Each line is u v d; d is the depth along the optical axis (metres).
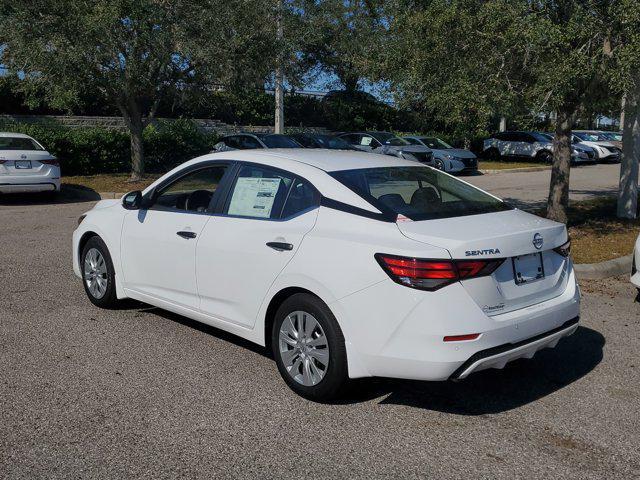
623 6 7.39
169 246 5.44
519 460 3.71
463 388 4.75
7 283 7.34
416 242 3.99
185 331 5.85
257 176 5.00
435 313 3.86
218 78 16.84
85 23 14.03
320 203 4.52
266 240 4.65
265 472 3.52
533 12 8.23
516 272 4.26
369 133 24.69
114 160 20.89
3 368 4.90
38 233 10.56
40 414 4.16
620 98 9.45
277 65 17.72
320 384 4.32
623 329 6.14
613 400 4.56
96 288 6.43
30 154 13.84
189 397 4.46
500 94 8.41
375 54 10.20
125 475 3.46
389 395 4.59
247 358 5.23
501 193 16.98
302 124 31.02
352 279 4.09
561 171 10.52
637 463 3.70
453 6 8.52
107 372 4.87
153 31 14.85
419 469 3.59
